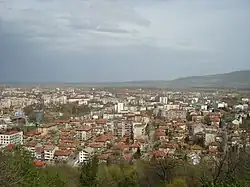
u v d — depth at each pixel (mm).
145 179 39000
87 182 35188
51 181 24078
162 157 54188
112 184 38406
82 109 183000
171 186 34906
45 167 42531
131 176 40281
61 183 26797
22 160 21078
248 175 22172
